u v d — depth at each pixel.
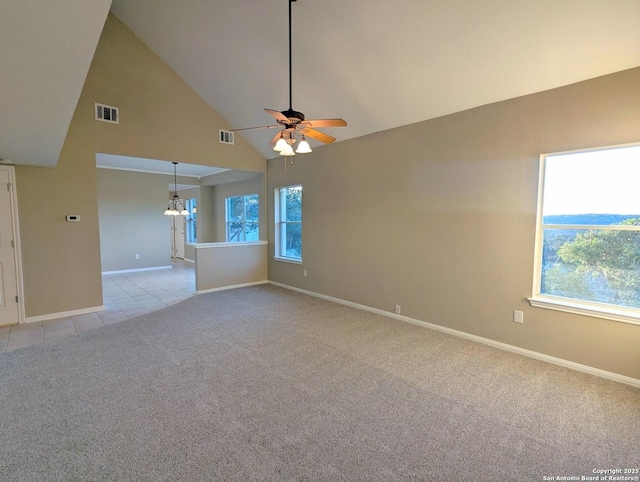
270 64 4.04
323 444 1.95
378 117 4.16
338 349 3.35
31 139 3.09
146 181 8.40
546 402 2.40
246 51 4.02
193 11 3.79
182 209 10.01
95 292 4.68
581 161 2.88
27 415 2.21
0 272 4.02
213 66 4.57
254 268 6.54
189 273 8.02
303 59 3.75
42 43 1.69
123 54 4.67
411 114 3.88
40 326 4.05
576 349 2.89
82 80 2.11
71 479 1.68
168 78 5.06
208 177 8.72
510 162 3.20
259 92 4.62
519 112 3.12
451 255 3.72
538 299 3.06
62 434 2.02
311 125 2.89
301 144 3.02
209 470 1.74
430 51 3.06
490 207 3.37
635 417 2.22
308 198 5.57
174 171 8.29
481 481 1.69
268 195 6.49
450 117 3.64
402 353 3.25
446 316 3.81
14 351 3.28
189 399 2.42
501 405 2.37
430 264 3.93
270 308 4.86
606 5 2.25
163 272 8.16
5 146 3.29
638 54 2.43
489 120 3.33
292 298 5.46
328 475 1.72
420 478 1.71
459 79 3.21
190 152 5.34
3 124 2.70
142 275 7.73
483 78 3.10
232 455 1.85
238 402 2.38
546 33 2.55
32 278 4.22
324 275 5.40
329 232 5.24
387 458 1.85
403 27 2.94
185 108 5.26
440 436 2.03
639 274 2.66
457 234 3.65
